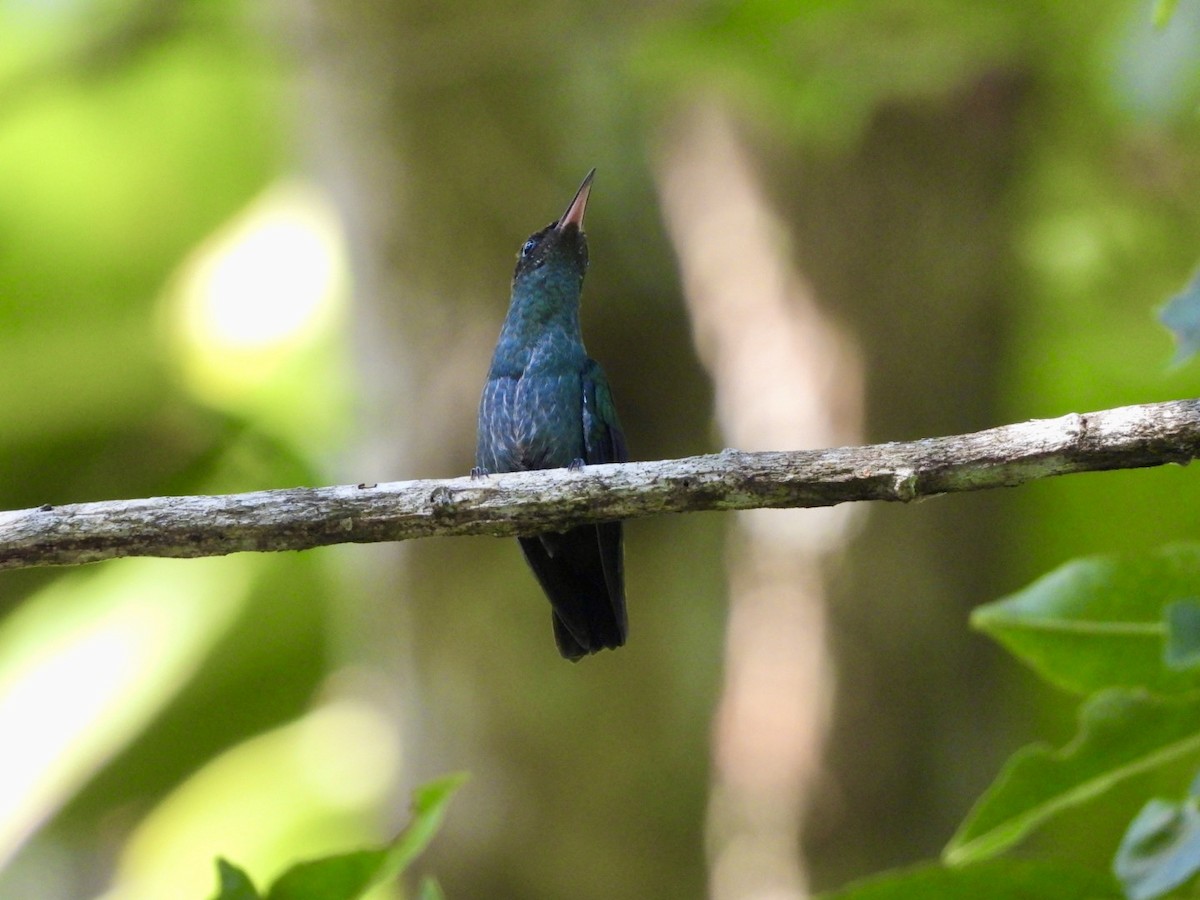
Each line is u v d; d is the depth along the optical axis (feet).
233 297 60.13
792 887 39.29
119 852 58.80
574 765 38.99
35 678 57.98
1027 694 44.09
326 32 38.58
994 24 33.83
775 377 41.45
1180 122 36.01
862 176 39.55
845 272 39.88
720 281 42.93
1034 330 46.62
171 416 60.29
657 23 35.27
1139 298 46.03
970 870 15.21
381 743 53.57
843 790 39.04
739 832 39.86
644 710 39.70
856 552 39.70
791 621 40.57
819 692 39.70
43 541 16.05
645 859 38.78
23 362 61.57
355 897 14.89
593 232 40.52
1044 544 51.08
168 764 59.00
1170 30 30.66
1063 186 43.37
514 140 39.55
